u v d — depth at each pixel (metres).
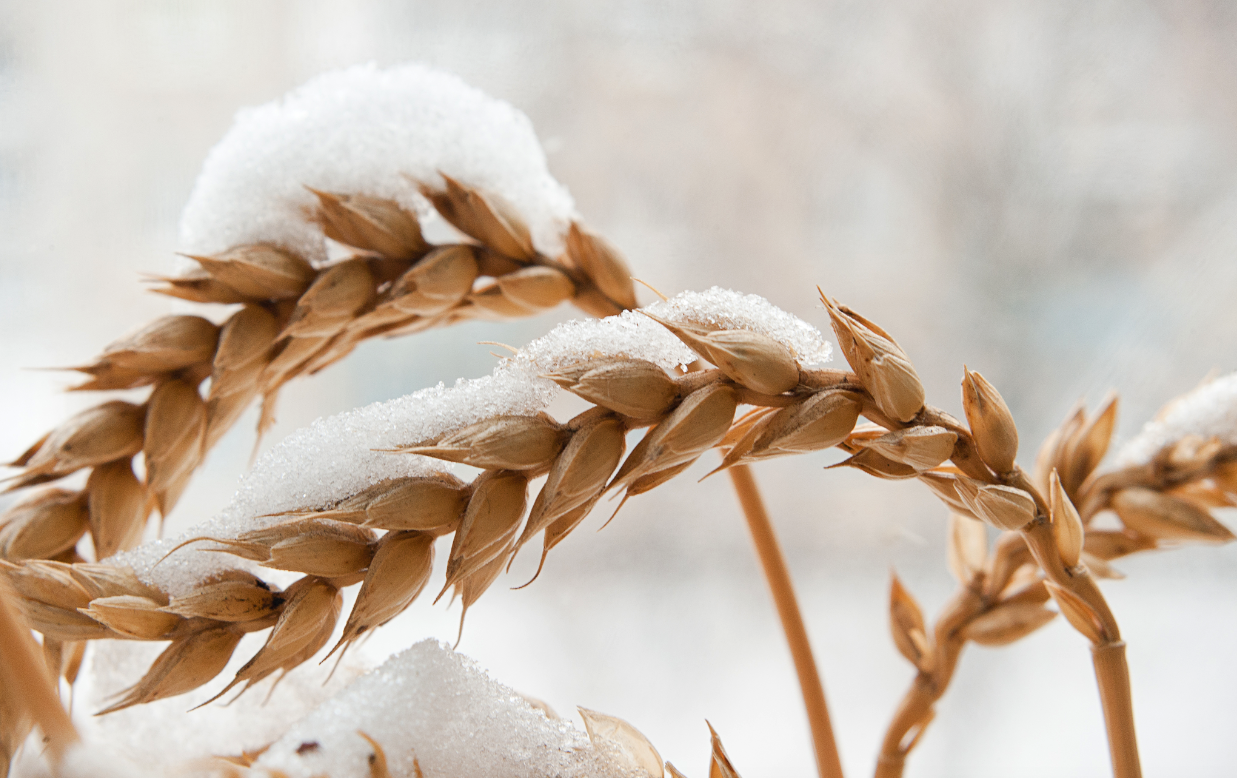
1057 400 0.62
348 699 0.23
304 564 0.23
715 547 0.60
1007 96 0.62
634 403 0.22
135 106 0.59
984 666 0.56
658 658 0.57
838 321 0.23
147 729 0.25
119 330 0.59
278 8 0.60
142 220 0.59
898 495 0.60
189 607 0.23
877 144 0.63
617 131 0.63
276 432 0.58
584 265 0.27
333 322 0.26
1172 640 0.54
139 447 0.26
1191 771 0.49
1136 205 0.62
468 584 0.23
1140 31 0.61
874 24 0.62
